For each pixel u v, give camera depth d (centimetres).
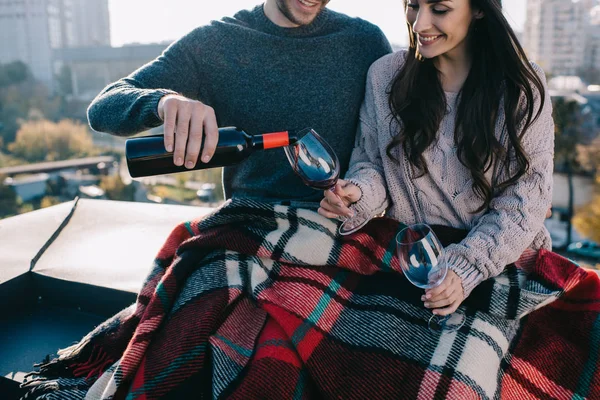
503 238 113
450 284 106
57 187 3416
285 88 139
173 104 99
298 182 138
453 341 101
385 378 97
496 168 122
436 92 125
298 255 115
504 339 105
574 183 2600
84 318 160
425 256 104
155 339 106
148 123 109
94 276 163
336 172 110
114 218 212
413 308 109
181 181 4034
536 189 119
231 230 118
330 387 98
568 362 105
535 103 121
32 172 3600
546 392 103
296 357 103
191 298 109
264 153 137
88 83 7906
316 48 140
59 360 117
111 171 3959
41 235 195
